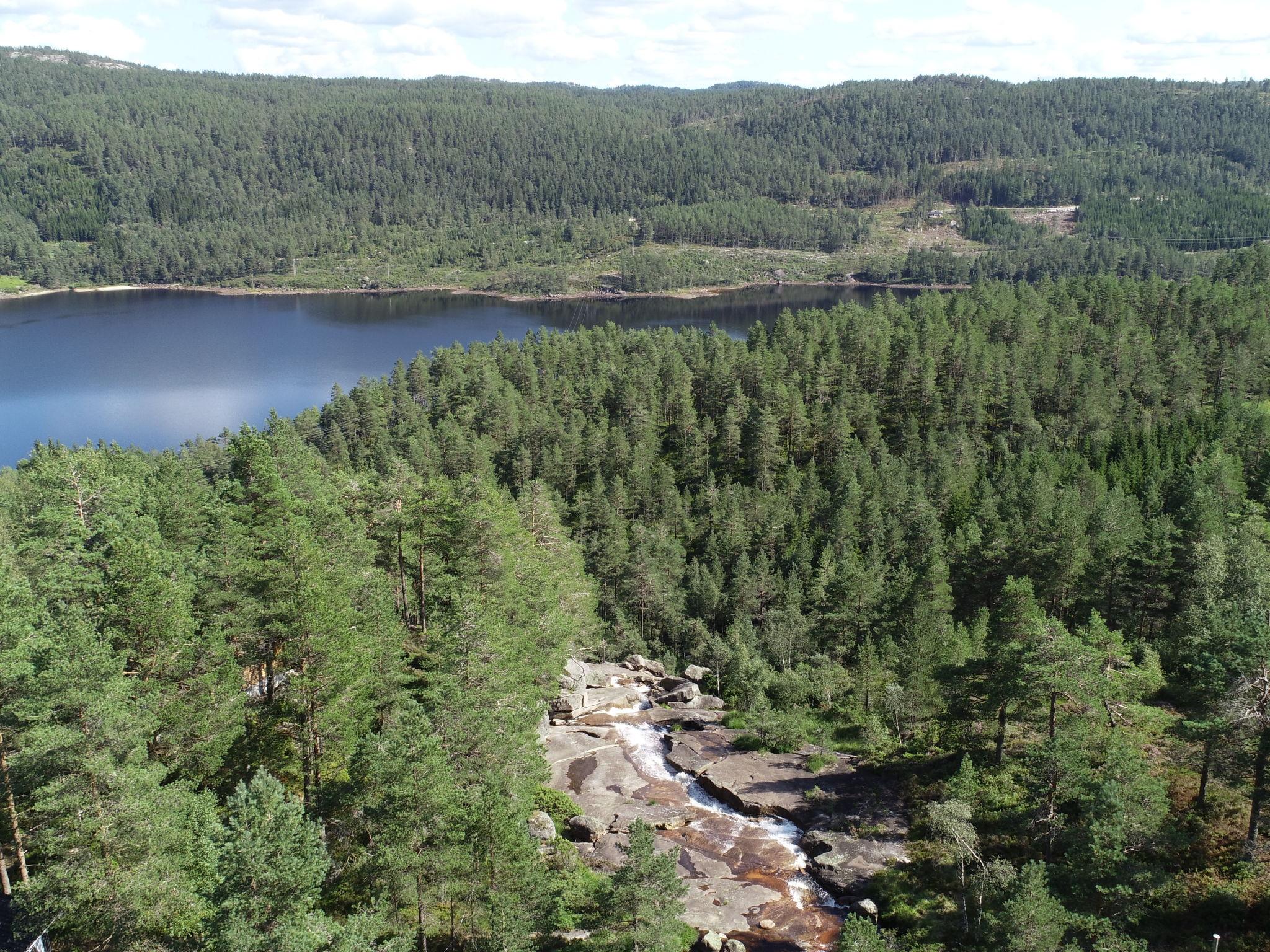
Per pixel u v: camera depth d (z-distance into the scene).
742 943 41.25
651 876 34.47
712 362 165.38
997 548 84.38
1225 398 133.50
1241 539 75.38
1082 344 159.75
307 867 28.80
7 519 74.12
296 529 51.12
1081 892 37.66
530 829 46.69
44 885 31.92
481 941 35.56
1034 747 44.38
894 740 59.88
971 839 42.28
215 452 152.25
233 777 43.91
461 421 158.75
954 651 62.03
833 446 139.12
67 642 34.75
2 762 35.75
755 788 55.41
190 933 32.41
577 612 80.50
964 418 141.50
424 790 34.97
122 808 32.53
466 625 45.16
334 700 42.72
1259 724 39.59
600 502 115.25
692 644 93.56
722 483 139.88
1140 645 66.12
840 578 82.94
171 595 42.41
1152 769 47.00
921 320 175.50
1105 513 84.56
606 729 65.50
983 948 38.28
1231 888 38.75
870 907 43.22
